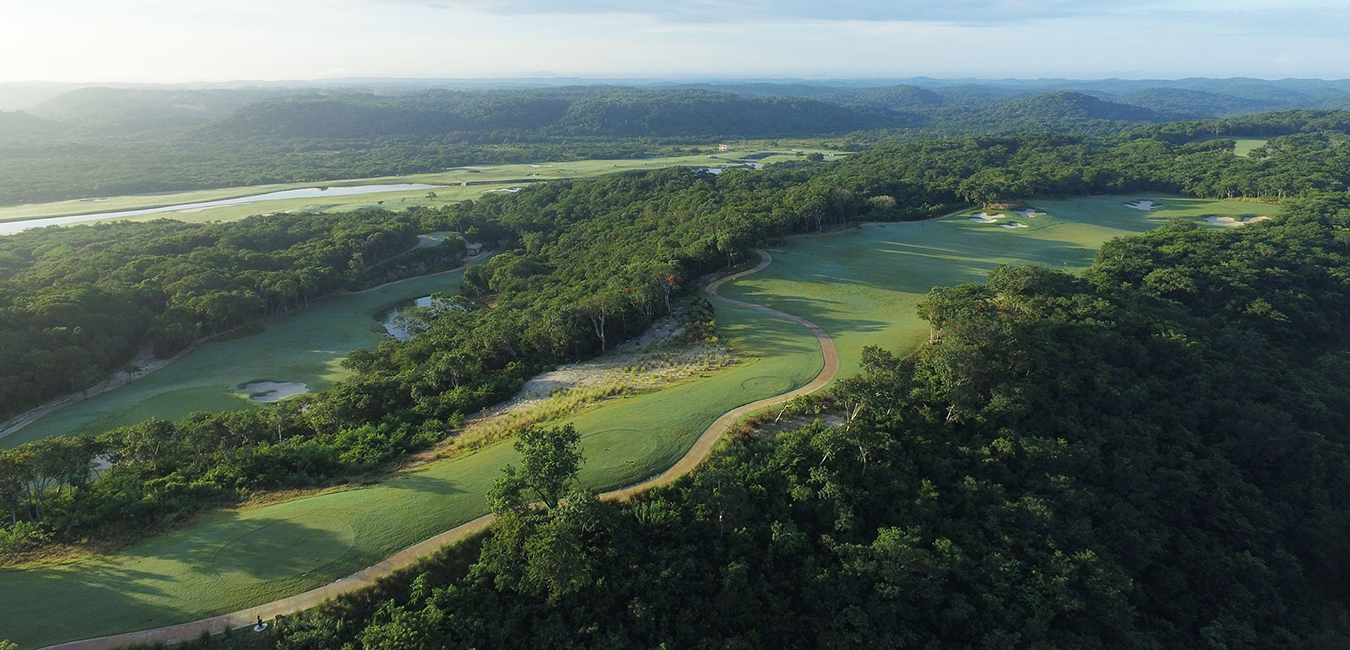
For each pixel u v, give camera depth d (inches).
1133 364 2354.8
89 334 3472.0
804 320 2957.7
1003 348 2122.3
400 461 1927.9
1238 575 1765.5
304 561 1391.5
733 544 1518.2
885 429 1836.9
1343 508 2046.0
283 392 3339.1
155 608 1268.5
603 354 2888.8
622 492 1622.8
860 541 1550.2
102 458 2193.7
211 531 1512.1
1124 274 3348.9
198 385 3361.2
